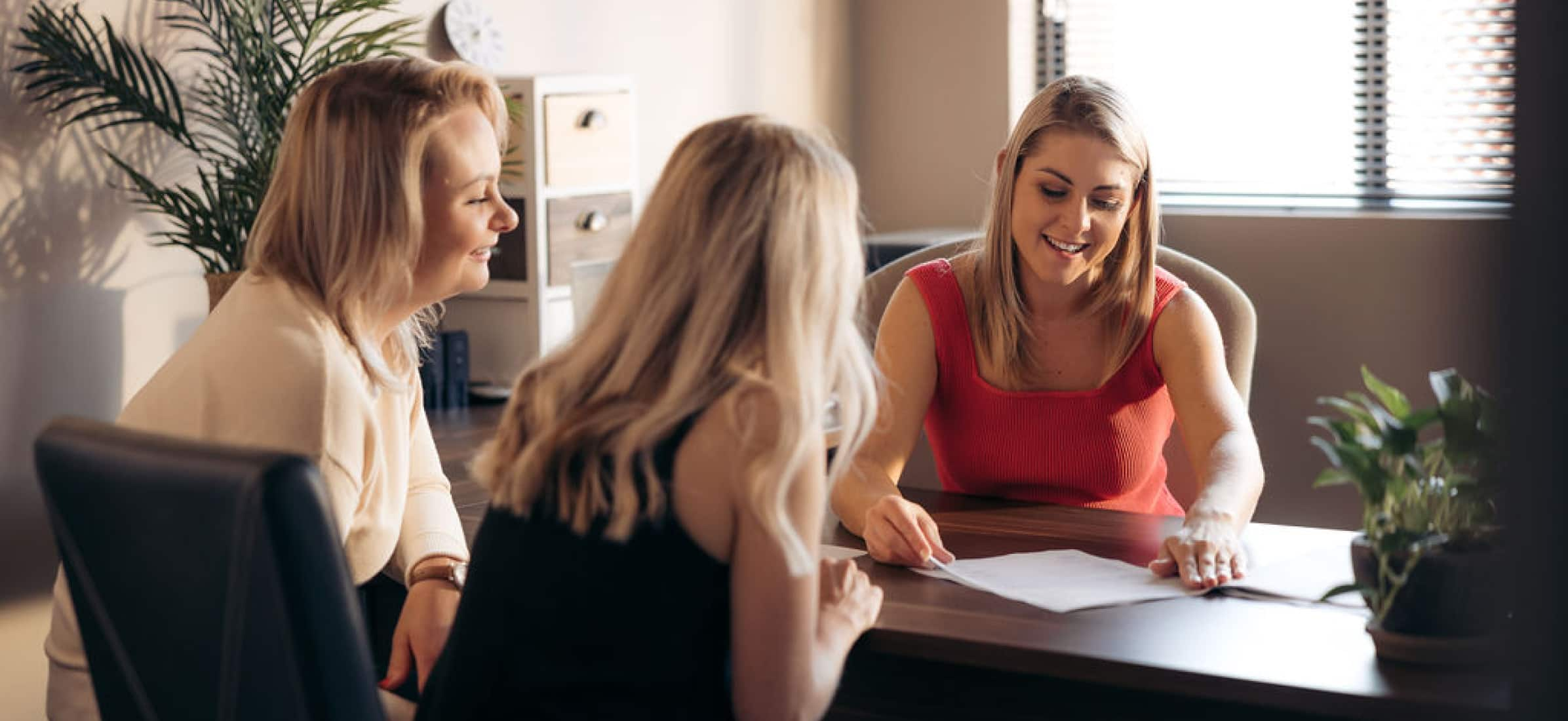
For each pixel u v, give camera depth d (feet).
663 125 13.64
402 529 6.41
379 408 5.86
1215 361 6.91
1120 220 6.70
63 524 4.54
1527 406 2.00
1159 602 5.21
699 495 4.14
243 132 9.15
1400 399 4.55
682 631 4.20
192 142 8.92
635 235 4.35
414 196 5.48
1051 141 6.63
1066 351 7.04
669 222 4.28
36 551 8.79
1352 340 14.15
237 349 5.28
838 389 4.48
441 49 11.37
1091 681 4.62
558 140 10.97
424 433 6.66
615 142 11.55
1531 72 1.94
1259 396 14.57
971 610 5.14
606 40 12.91
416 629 6.02
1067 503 7.14
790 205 4.23
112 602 4.47
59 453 4.44
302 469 3.95
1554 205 1.93
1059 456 7.08
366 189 5.41
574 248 11.21
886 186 16.53
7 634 8.65
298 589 3.93
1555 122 1.92
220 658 4.09
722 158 4.28
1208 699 4.50
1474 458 4.37
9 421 8.57
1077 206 6.61
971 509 6.70
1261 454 14.58
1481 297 2.10
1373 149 14.66
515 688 4.30
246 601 3.97
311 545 3.94
